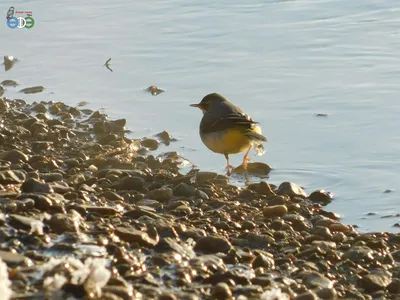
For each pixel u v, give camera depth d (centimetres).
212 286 870
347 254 1037
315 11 2538
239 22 2459
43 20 2547
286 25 2409
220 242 975
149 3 2708
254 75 2020
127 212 1070
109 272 809
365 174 1455
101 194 1187
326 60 2106
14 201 997
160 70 2095
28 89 1978
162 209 1193
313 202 1328
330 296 910
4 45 2328
